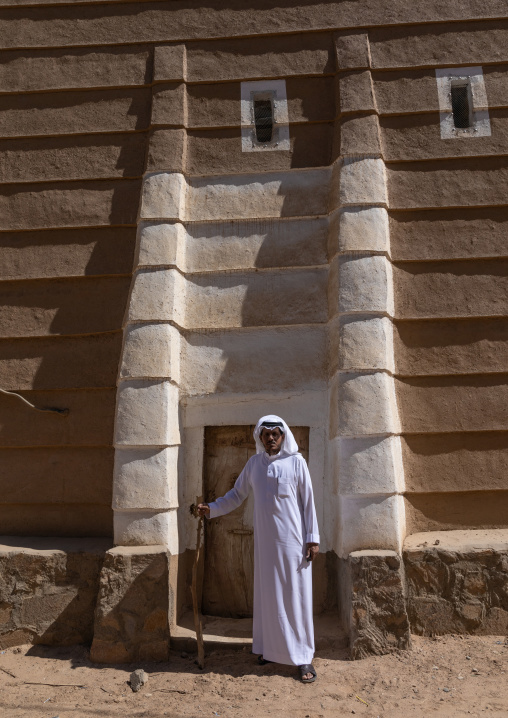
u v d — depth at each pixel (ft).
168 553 15.87
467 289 17.92
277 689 13.73
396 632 15.11
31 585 16.55
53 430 18.01
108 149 19.56
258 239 18.71
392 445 16.42
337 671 14.44
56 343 18.43
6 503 17.97
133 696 13.74
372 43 19.72
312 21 19.95
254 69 19.83
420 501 17.19
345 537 15.98
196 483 17.65
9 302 18.72
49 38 20.35
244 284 18.44
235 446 17.94
